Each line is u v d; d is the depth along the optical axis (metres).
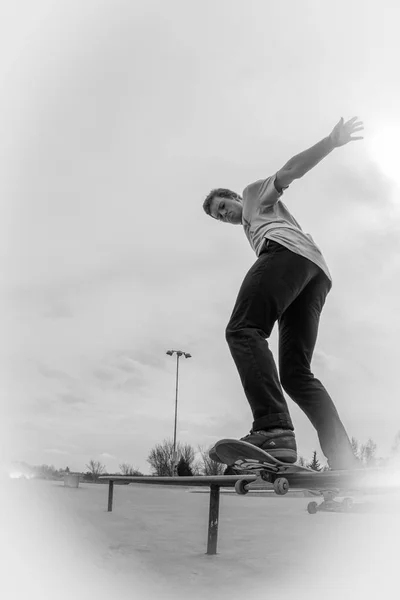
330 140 2.11
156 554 2.38
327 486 1.93
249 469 1.93
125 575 1.92
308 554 2.47
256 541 2.95
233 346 2.07
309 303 2.31
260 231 2.31
